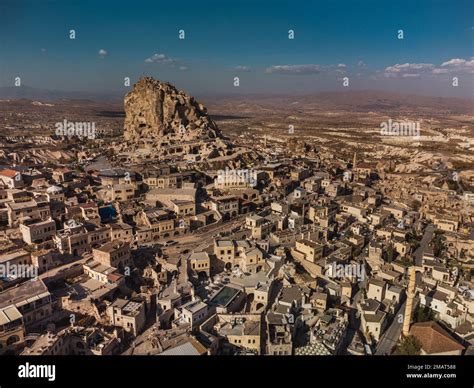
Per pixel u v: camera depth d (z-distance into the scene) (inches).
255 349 4992.6
